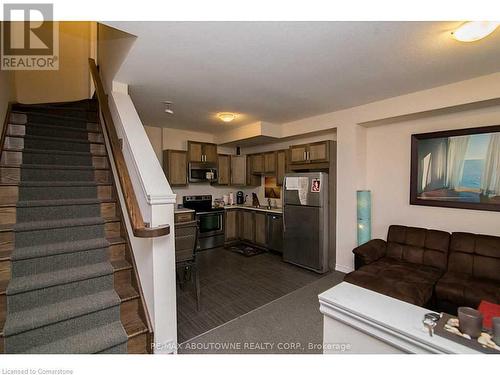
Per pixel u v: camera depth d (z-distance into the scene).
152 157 2.22
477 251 2.60
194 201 5.28
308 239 3.96
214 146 5.46
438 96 2.86
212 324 2.45
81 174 2.78
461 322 0.71
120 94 2.72
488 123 2.79
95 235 2.33
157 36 1.87
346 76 2.60
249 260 4.46
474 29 1.72
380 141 3.71
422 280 2.49
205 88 2.94
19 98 3.82
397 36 1.89
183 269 3.47
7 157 2.54
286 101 3.40
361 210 3.57
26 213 2.17
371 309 0.83
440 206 3.10
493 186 2.73
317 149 4.08
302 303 2.87
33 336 1.58
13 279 1.80
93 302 1.83
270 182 5.59
